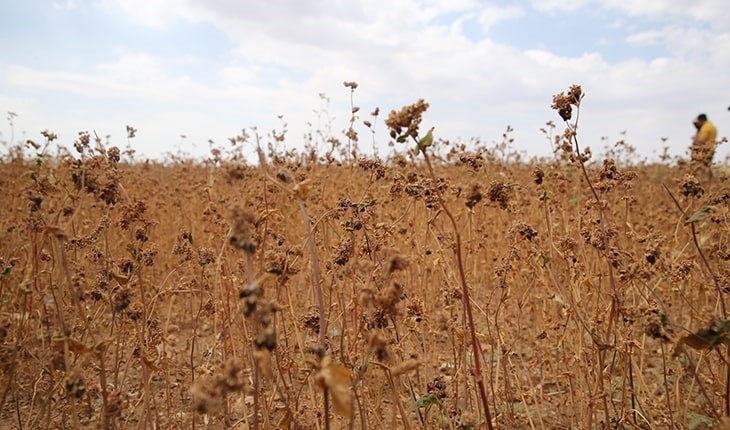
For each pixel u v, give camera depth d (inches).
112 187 101.0
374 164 129.3
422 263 146.8
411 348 143.9
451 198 208.2
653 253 101.8
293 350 127.3
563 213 157.0
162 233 225.5
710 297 154.8
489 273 180.2
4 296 139.0
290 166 149.9
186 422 130.1
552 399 141.4
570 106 95.5
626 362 108.8
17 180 221.5
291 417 91.4
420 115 76.9
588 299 129.6
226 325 128.7
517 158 319.9
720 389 116.1
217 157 185.9
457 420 112.4
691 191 98.2
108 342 84.9
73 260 148.6
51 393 107.7
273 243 136.8
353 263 102.4
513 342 140.1
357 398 93.2
